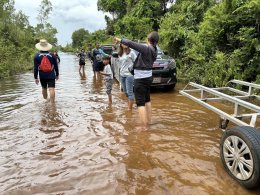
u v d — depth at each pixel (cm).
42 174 392
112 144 487
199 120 609
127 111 697
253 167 321
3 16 3269
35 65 770
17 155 457
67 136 535
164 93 901
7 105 821
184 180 363
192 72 1016
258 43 771
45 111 725
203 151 449
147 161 420
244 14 842
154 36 544
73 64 2697
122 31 2517
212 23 927
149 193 337
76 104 796
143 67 536
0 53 2145
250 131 339
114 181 366
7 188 358
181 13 1435
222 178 365
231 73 812
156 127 568
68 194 341
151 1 2172
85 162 423
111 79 787
